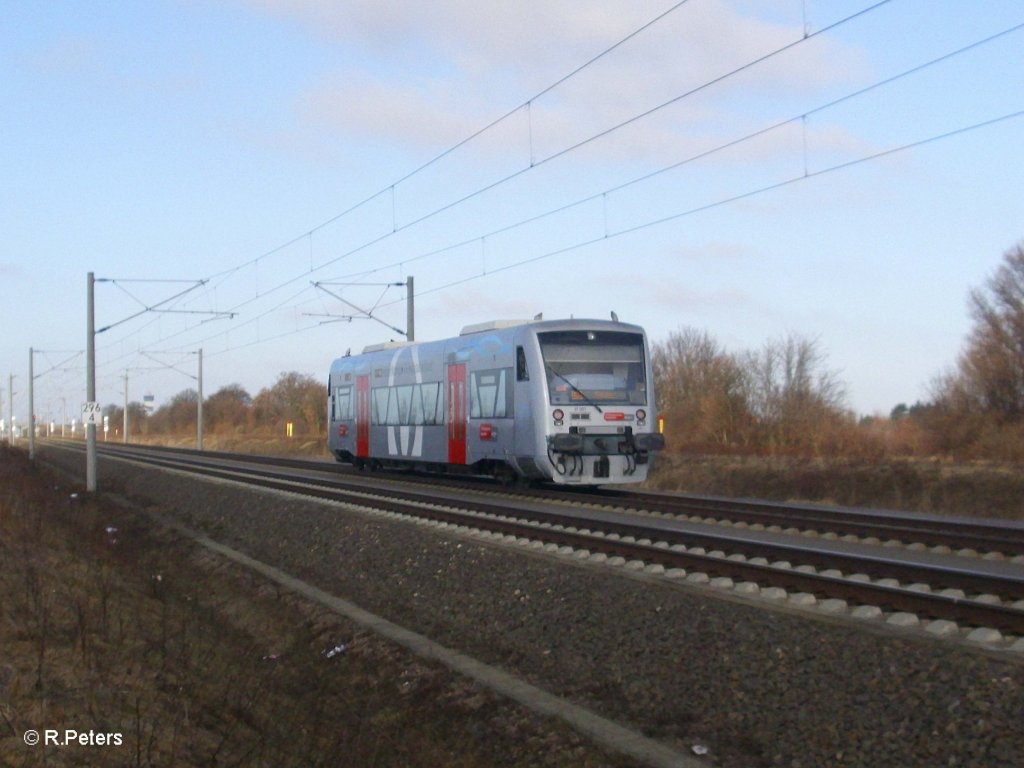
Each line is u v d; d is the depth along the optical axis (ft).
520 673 36.60
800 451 144.77
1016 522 71.10
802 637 32.53
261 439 277.23
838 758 25.67
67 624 34.40
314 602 50.96
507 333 85.66
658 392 205.98
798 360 175.83
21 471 128.77
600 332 83.05
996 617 33.45
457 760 28.71
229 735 26.43
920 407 153.69
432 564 53.47
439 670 36.96
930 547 55.11
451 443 95.20
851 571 45.80
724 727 28.89
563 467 80.53
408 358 105.70
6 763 21.47
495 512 72.13
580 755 27.99
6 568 42.73
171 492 110.93
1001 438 131.85
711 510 69.10
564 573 45.09
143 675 30.37
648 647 35.29
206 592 52.54
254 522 80.53
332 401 130.31
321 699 31.89
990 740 24.35
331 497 85.46
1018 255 146.41
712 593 39.06
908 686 27.81
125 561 56.65
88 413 120.88
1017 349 143.23
